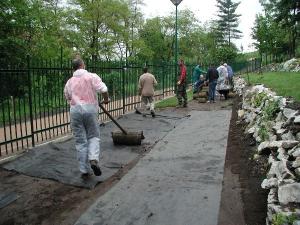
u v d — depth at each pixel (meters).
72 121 5.87
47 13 21.84
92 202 5.05
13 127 10.03
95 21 30.77
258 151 6.51
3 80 7.90
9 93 8.20
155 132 9.63
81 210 4.82
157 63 18.22
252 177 5.76
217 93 19.30
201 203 4.87
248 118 9.76
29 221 4.57
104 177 6.01
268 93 9.48
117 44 33.59
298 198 4.05
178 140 8.57
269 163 5.74
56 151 7.40
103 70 11.82
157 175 6.04
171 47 49.03
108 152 7.56
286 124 6.44
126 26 35.03
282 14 36.19
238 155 7.06
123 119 11.65
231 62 40.97
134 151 7.68
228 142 8.15
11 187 5.61
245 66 41.38
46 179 5.94
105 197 5.16
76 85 5.83
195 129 9.84
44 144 7.92
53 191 5.47
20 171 6.22
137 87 14.34
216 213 4.57
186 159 6.92
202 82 17.52
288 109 6.95
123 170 6.48
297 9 35.44
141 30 45.34
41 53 18.08
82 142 5.89
